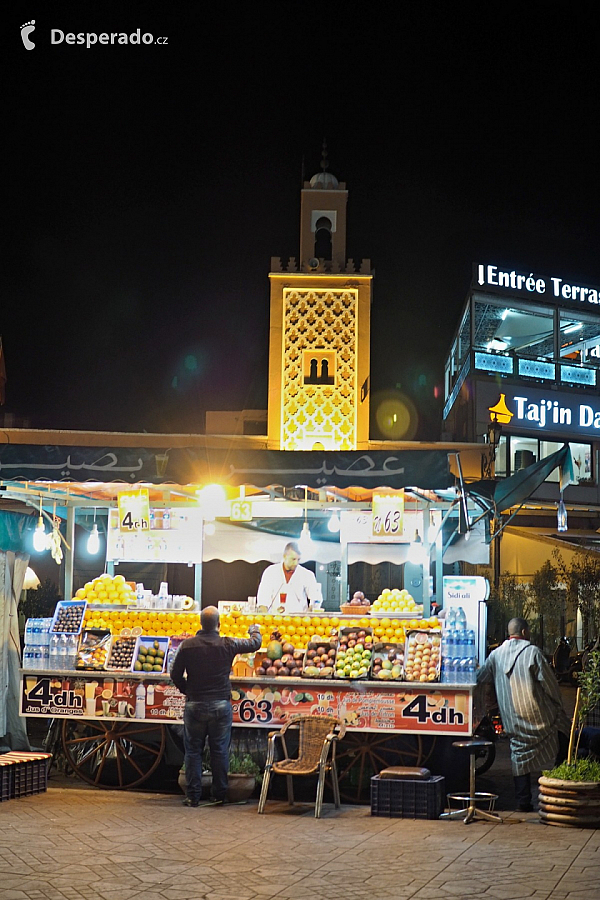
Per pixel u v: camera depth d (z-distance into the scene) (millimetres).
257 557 14414
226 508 12492
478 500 11320
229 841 8062
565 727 9719
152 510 12531
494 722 12211
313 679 10188
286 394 17344
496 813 9227
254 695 10336
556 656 25531
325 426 17250
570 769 9031
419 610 10914
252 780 9984
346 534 12891
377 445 17719
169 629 11211
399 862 7359
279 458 10391
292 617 10914
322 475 10297
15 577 11586
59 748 11523
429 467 10148
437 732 9891
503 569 27719
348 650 10266
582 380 35031
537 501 32469
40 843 7867
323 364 17547
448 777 10164
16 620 11523
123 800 9945
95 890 6469
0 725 11008
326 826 8766
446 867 7195
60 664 10891
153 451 10547
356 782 10289
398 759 10258
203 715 9688
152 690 10531
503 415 32625
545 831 8594
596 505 34125
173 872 6980
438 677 9938
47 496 12633
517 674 9641
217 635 9953
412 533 12367
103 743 10727
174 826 8656
